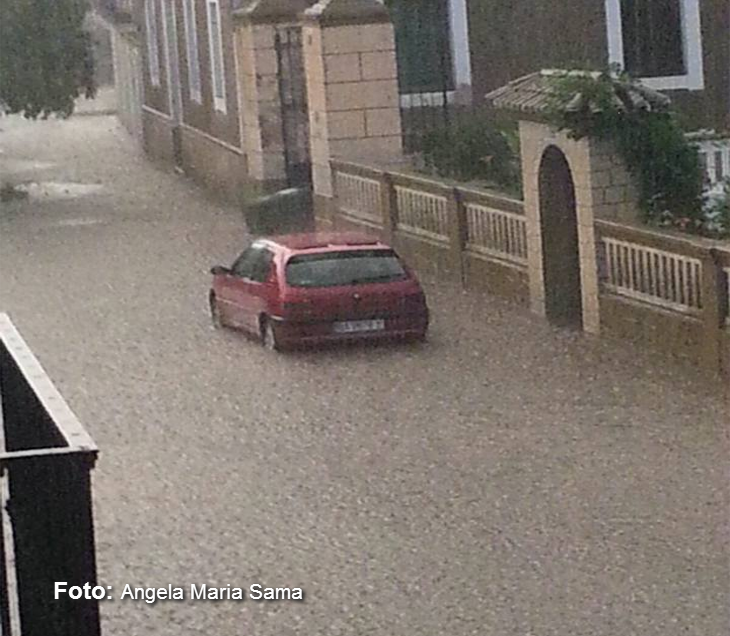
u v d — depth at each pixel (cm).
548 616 1719
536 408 2605
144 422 2652
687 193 3066
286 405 2712
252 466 2364
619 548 1925
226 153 5534
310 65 4431
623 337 3023
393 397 2733
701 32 4578
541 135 3197
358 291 3103
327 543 1994
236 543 2008
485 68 4656
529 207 3297
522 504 2114
